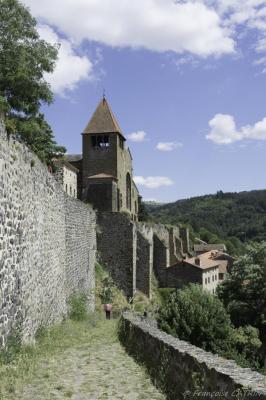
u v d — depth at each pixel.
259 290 50.72
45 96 30.23
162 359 9.46
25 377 9.67
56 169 48.25
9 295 11.13
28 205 13.71
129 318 15.95
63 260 22.50
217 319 29.75
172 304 30.02
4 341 10.57
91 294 35.16
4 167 10.73
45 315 16.77
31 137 29.12
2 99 22.94
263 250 52.81
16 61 28.98
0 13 28.81
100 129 61.19
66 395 8.66
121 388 9.20
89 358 12.40
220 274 86.81
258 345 40.94
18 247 12.22
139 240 51.28
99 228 47.69
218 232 172.50
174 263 75.12
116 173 60.88
